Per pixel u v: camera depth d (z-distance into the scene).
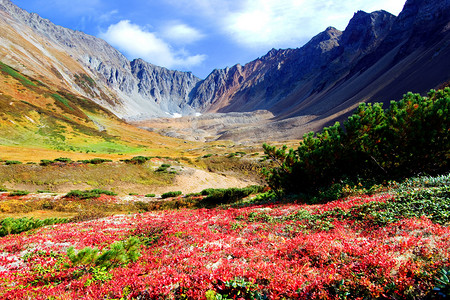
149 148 106.75
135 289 5.82
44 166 47.75
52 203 28.72
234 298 5.27
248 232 10.91
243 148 112.19
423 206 9.07
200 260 7.34
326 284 5.24
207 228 12.24
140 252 9.57
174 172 58.25
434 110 15.36
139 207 29.95
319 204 14.85
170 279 5.94
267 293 5.34
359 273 5.32
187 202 29.09
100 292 5.93
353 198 13.42
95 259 8.13
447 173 14.80
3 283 7.20
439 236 6.52
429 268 4.98
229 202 27.05
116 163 56.16
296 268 6.06
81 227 15.81
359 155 18.03
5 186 40.44
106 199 32.47
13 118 79.38
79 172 49.47
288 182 20.61
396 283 4.78
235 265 6.51
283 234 9.80
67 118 111.06
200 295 5.27
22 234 14.59
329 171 18.75
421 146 15.40
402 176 16.25
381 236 7.56
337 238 7.92
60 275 7.68
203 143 170.00
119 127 146.38
